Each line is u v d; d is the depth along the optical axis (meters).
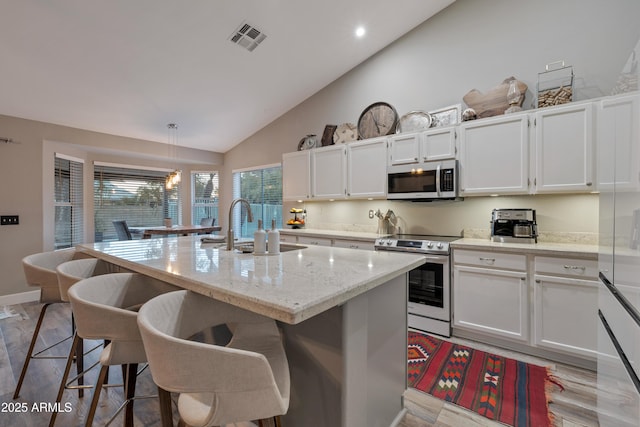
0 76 3.03
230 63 3.45
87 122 4.11
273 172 5.26
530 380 2.04
